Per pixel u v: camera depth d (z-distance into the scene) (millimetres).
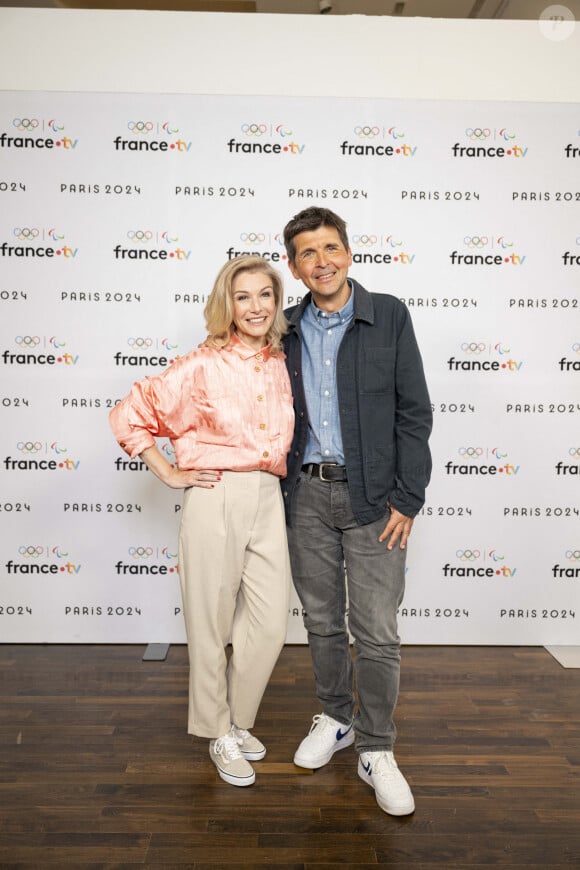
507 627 3125
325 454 2010
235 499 1989
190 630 2062
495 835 1871
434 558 3094
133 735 2350
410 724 2438
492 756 2244
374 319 1977
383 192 2943
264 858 1773
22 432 3006
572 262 2975
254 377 2008
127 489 3039
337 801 2012
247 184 2936
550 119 2922
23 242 2932
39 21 2850
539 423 3035
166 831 1871
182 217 2939
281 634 2074
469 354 3008
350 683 2229
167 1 3371
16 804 1971
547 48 2889
